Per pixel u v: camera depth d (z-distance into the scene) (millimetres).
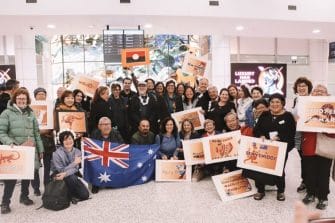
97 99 5258
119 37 7016
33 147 3941
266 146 4082
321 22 7133
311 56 10719
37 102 4672
